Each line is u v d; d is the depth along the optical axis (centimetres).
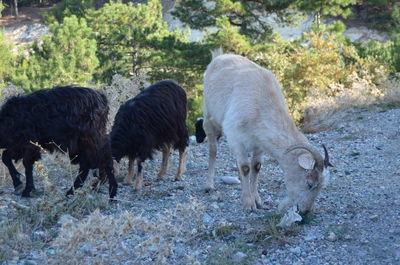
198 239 567
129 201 705
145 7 3228
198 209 579
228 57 735
